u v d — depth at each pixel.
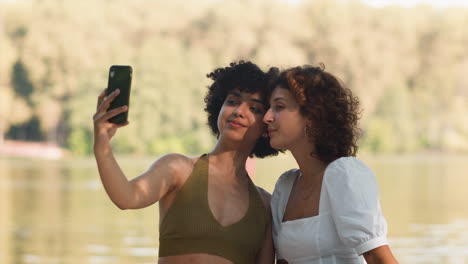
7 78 55.44
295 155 2.79
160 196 2.72
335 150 2.72
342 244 2.62
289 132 2.75
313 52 62.72
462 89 65.50
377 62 62.22
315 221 2.66
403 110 60.69
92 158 51.25
